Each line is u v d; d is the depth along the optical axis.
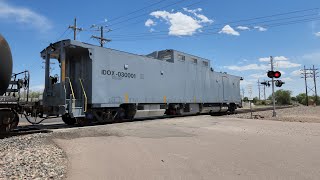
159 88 19.97
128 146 8.70
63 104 14.02
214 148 8.42
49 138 10.01
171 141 9.67
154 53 23.09
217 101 27.86
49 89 14.82
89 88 15.11
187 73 23.30
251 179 5.43
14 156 7.20
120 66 16.84
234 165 6.45
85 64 15.48
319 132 12.04
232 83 31.80
